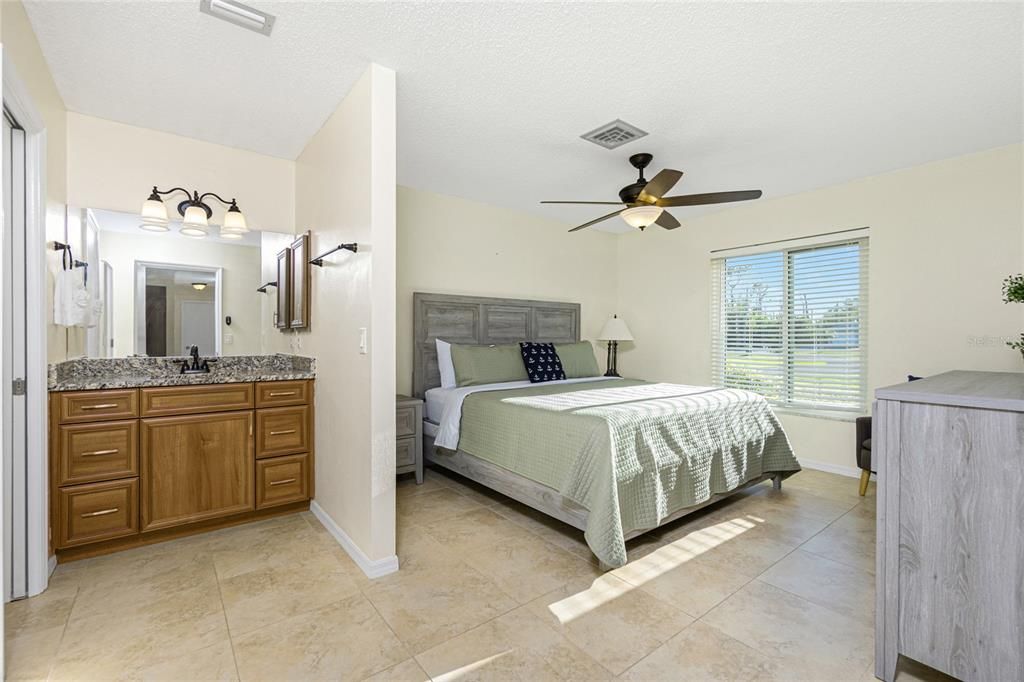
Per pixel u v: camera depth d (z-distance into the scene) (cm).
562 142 306
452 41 199
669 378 507
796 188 393
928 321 338
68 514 224
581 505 233
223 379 265
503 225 468
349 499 241
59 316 220
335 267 258
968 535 137
